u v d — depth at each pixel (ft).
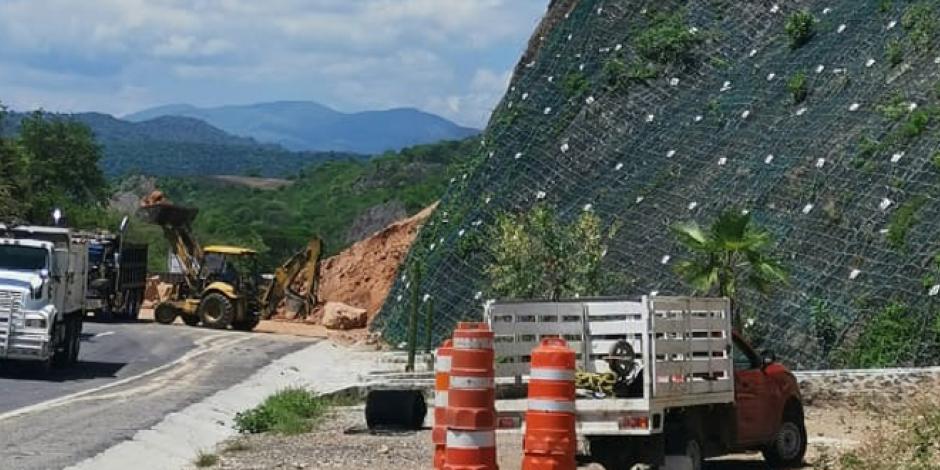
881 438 55.57
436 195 342.44
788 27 133.39
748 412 53.93
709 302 51.21
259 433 68.59
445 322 136.26
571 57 155.63
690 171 126.82
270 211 410.93
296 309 191.62
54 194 254.06
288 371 107.04
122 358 111.55
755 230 100.37
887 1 124.88
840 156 112.27
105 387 84.74
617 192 133.18
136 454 54.29
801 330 100.63
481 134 167.73
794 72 128.67
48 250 92.02
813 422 78.64
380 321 154.10
